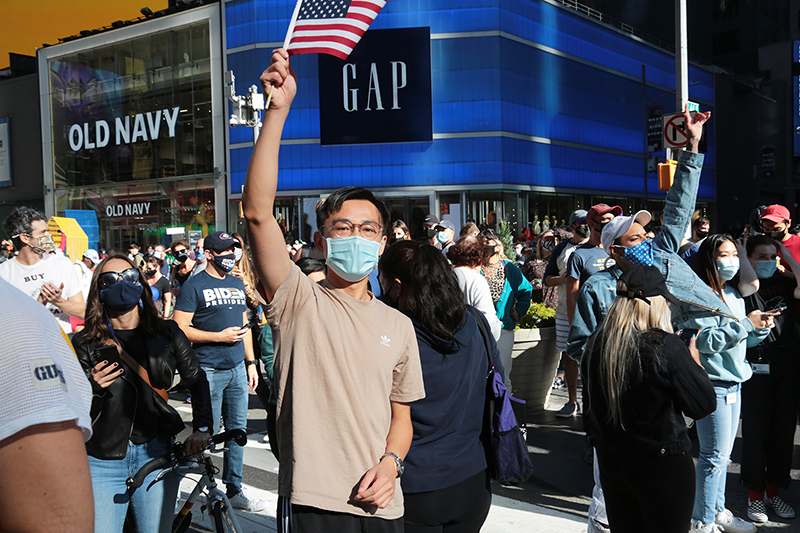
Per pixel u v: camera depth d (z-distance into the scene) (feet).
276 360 7.19
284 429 7.08
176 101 111.24
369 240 7.34
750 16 190.80
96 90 119.65
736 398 12.74
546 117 105.09
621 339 9.16
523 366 22.18
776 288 14.67
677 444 9.06
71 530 3.68
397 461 7.14
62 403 3.73
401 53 95.09
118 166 118.62
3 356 3.62
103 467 9.55
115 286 9.45
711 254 13.80
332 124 96.17
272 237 6.97
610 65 118.52
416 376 7.67
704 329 12.34
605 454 9.63
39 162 132.77
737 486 16.38
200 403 10.59
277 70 6.81
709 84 146.82
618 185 120.47
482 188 96.78
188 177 111.04
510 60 98.48
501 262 19.24
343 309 7.29
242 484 17.24
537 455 18.72
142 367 9.91
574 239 21.26
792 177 181.98
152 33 112.57
